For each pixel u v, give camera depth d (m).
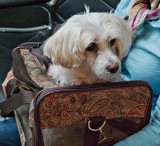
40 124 0.59
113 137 0.71
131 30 0.88
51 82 0.78
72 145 0.67
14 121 0.91
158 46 0.83
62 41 0.73
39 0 1.26
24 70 0.83
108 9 1.29
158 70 0.82
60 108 0.59
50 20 1.35
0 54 1.27
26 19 1.34
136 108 0.68
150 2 0.94
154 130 0.69
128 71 0.96
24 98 0.74
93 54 0.77
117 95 0.63
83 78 0.83
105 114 0.65
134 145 0.67
